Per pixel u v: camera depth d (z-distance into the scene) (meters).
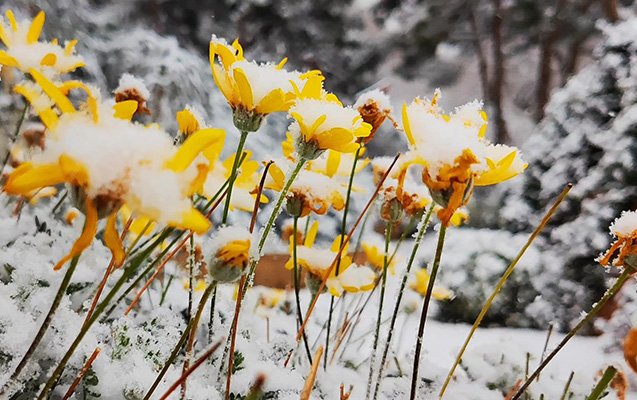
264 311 0.64
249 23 3.27
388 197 0.42
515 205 1.85
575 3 3.45
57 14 1.44
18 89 0.23
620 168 1.57
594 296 1.53
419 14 3.70
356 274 0.43
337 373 0.46
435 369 0.49
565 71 3.94
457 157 0.28
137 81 0.45
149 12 2.75
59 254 0.46
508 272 0.34
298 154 0.34
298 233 0.52
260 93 0.33
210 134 0.23
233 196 0.37
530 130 4.38
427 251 1.60
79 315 0.37
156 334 0.43
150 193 0.22
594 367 0.84
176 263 0.53
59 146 0.22
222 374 0.37
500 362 0.52
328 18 3.38
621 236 0.33
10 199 0.56
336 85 3.46
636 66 1.65
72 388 0.29
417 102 0.32
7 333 0.32
